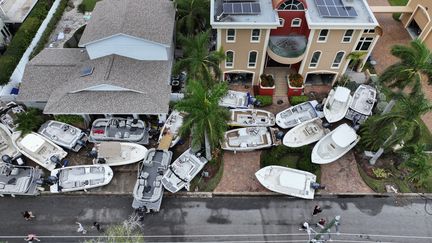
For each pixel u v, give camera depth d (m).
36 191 30.55
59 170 31.17
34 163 32.75
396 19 46.25
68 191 30.52
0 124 34.38
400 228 28.86
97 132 33.38
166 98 33.53
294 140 33.12
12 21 44.12
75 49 38.72
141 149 32.53
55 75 35.19
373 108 35.94
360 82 38.97
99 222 29.31
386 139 30.08
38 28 43.06
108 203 30.45
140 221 29.31
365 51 36.66
